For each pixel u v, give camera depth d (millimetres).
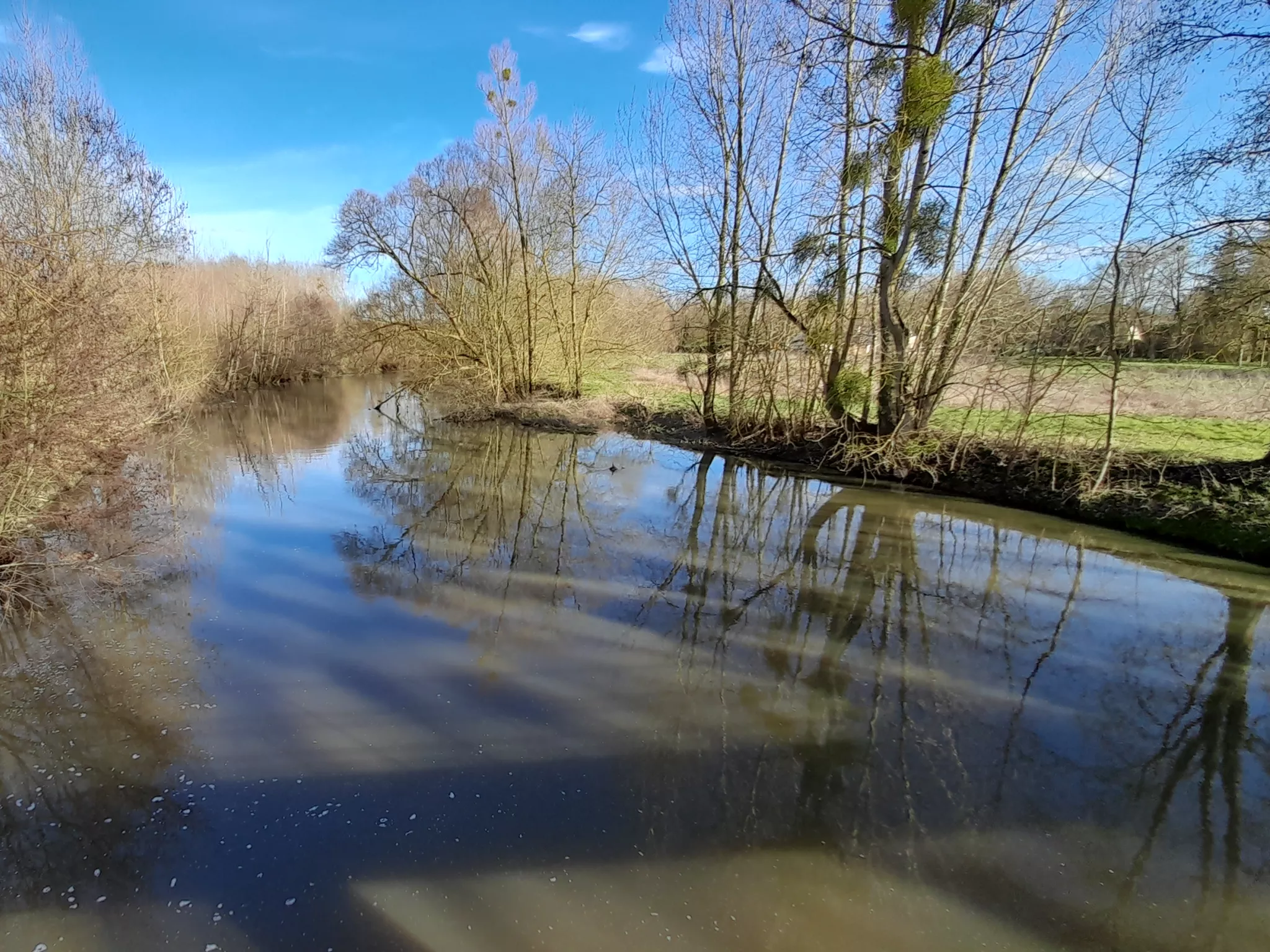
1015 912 2910
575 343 18312
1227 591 6398
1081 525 8367
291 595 6250
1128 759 4012
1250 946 2754
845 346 11531
